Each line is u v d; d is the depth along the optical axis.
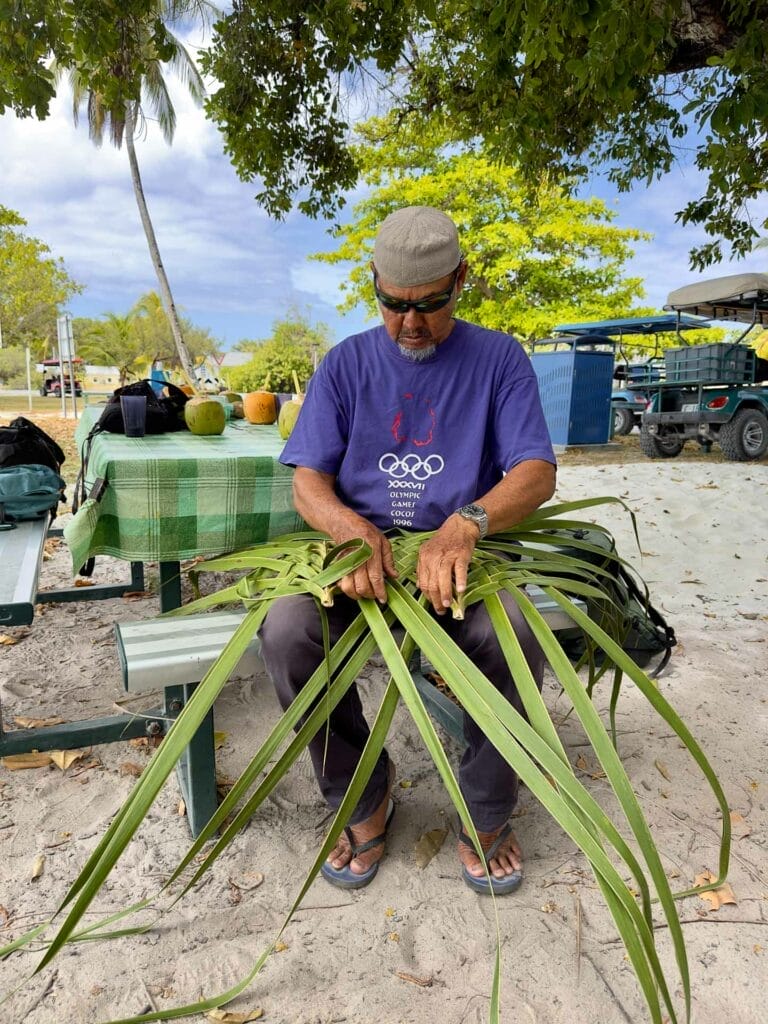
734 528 5.48
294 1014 1.42
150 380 3.42
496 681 1.63
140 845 1.91
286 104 6.17
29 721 2.47
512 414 1.78
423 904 1.71
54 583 4.02
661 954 1.57
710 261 6.15
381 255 1.62
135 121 15.73
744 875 1.82
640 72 2.97
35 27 3.43
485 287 18.80
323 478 1.84
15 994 1.44
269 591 1.58
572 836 1.11
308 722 1.33
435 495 1.79
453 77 5.88
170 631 1.93
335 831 1.22
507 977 1.51
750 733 2.51
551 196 16.69
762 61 2.86
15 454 2.53
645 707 2.69
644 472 7.75
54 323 41.81
